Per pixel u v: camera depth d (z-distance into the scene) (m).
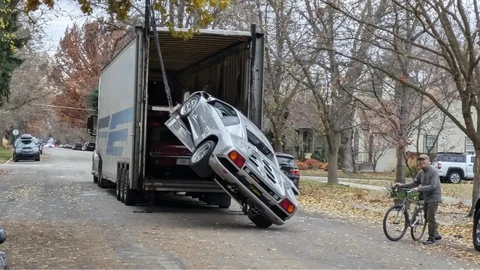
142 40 15.65
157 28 15.42
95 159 26.20
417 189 12.68
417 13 15.84
